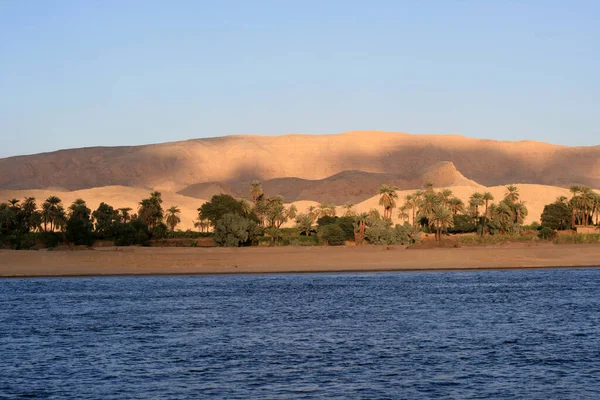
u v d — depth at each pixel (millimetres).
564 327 55750
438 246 134250
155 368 40969
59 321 61125
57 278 108000
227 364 41969
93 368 41062
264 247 136375
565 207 165125
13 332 54844
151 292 86688
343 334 52812
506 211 156375
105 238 147875
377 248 132875
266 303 74000
